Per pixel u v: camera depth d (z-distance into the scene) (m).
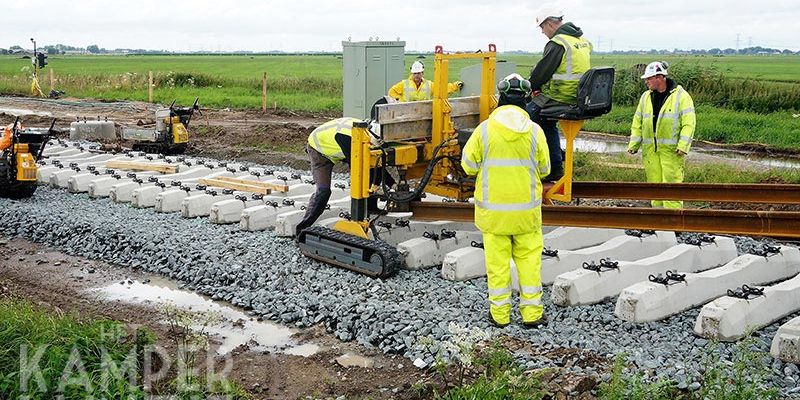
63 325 5.97
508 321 6.57
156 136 15.82
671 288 6.85
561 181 8.32
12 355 5.46
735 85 27.23
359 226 8.23
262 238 9.24
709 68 28.89
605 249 8.23
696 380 5.41
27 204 11.12
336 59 120.38
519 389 5.07
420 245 8.16
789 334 5.82
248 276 7.98
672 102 9.43
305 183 11.83
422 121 8.55
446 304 7.10
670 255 7.90
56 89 36.25
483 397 4.96
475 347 5.94
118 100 31.94
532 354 5.83
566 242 8.86
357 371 5.98
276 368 6.05
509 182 6.27
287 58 134.12
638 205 11.25
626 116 23.83
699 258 8.15
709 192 8.53
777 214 6.71
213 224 9.97
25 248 9.48
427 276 7.93
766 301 6.54
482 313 6.86
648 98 9.68
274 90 36.09
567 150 8.20
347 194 11.09
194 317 7.10
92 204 11.20
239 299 7.57
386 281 7.74
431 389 5.50
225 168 12.79
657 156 9.72
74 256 9.18
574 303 7.00
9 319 5.86
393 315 6.74
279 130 19.23
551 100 8.20
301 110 26.92
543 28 8.24
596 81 7.75
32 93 34.34
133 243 9.16
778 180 13.01
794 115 23.89
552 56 7.93
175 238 9.19
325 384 5.76
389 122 8.16
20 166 11.09
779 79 43.41
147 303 7.57
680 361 5.78
